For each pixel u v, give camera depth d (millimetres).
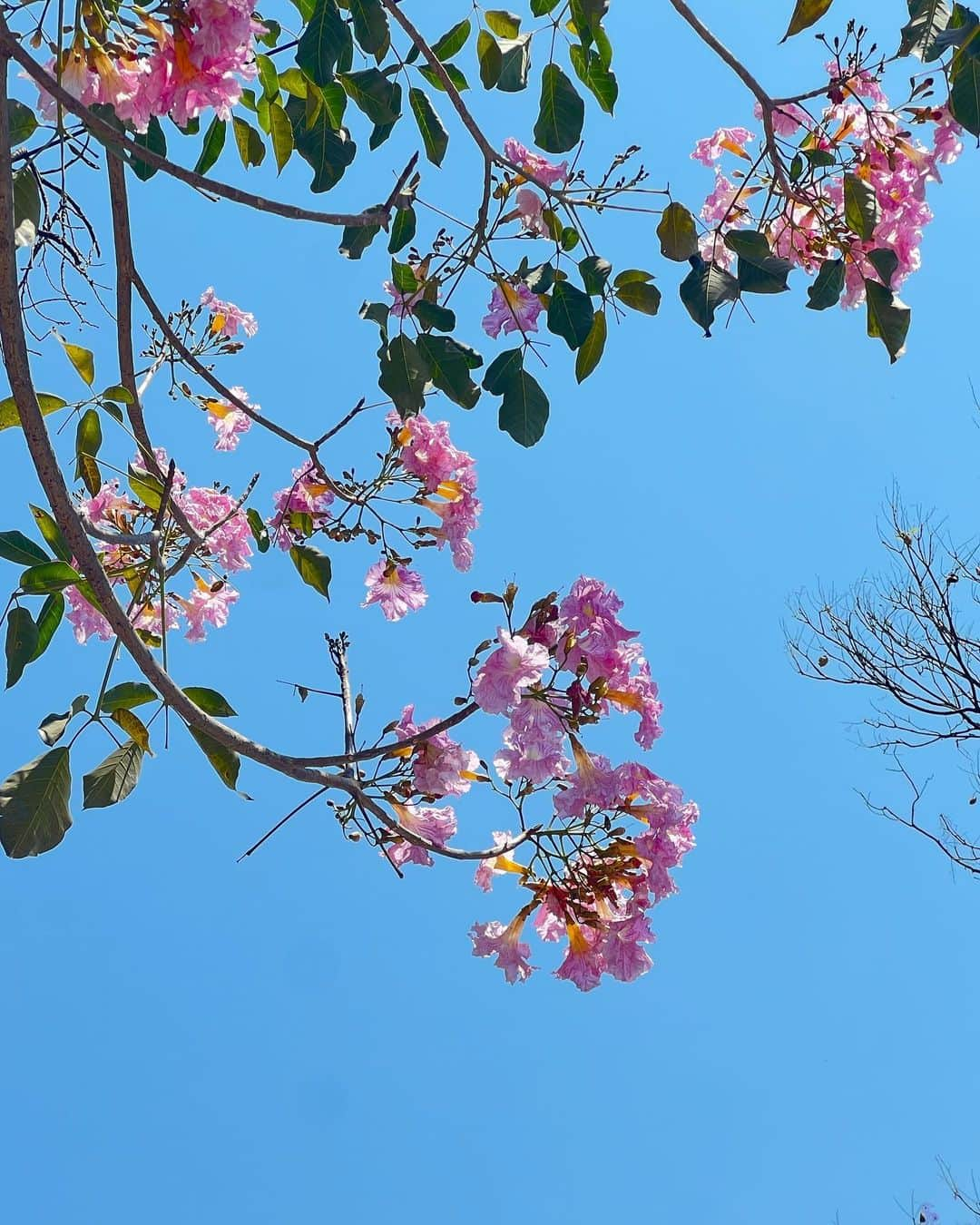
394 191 3830
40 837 3727
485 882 3938
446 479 4242
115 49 3732
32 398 3693
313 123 3947
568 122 3963
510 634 3756
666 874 3844
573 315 3928
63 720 3738
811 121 4062
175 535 4234
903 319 3875
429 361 3924
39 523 3736
